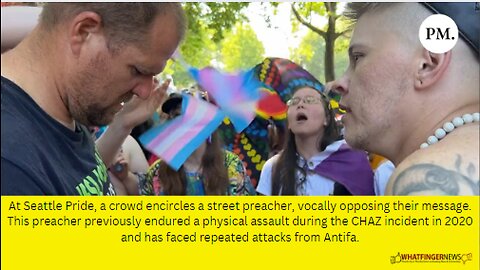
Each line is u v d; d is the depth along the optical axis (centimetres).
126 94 89
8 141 72
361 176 161
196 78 165
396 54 79
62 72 84
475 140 71
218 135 172
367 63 83
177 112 163
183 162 162
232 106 162
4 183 70
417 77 79
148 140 163
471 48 77
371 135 84
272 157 175
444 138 75
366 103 83
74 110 86
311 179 161
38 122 80
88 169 94
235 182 172
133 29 82
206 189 166
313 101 166
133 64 84
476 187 67
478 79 78
